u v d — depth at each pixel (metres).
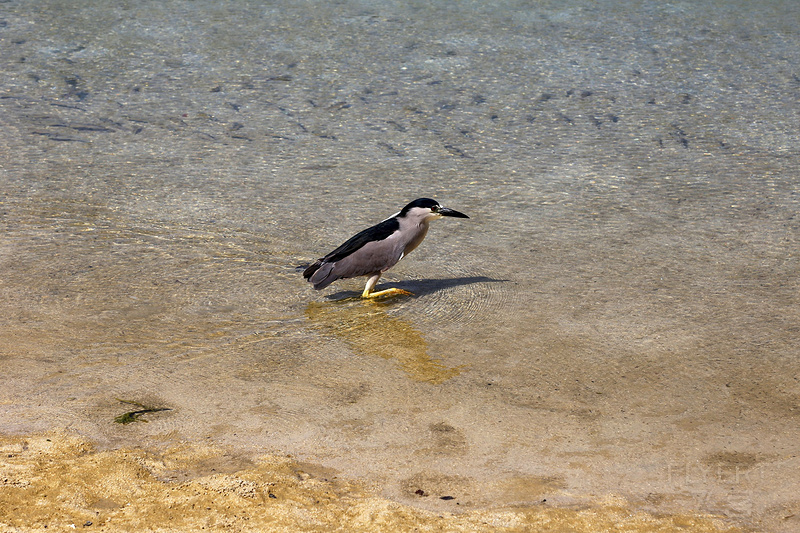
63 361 10.59
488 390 10.02
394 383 10.20
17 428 8.95
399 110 21.33
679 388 10.01
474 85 22.73
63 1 28.52
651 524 7.49
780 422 9.23
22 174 17.27
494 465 8.47
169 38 25.56
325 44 25.33
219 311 12.21
